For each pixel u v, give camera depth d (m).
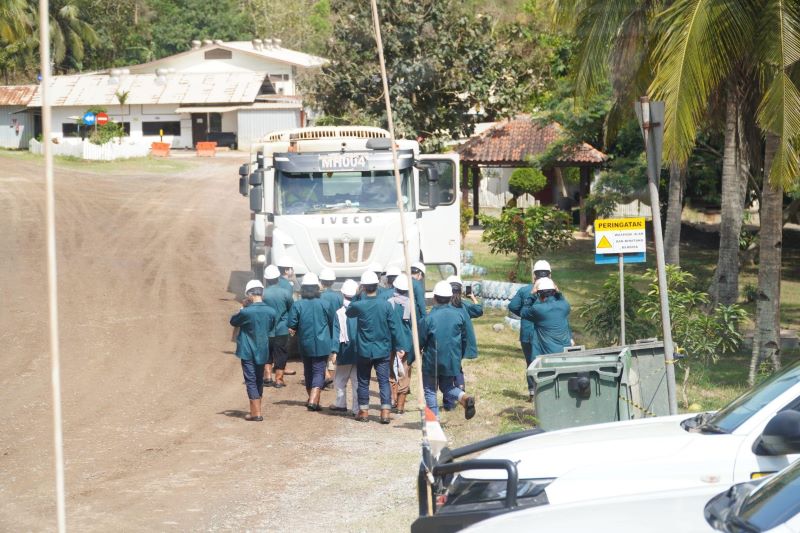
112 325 21.25
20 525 9.20
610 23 17.62
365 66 33.97
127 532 9.00
